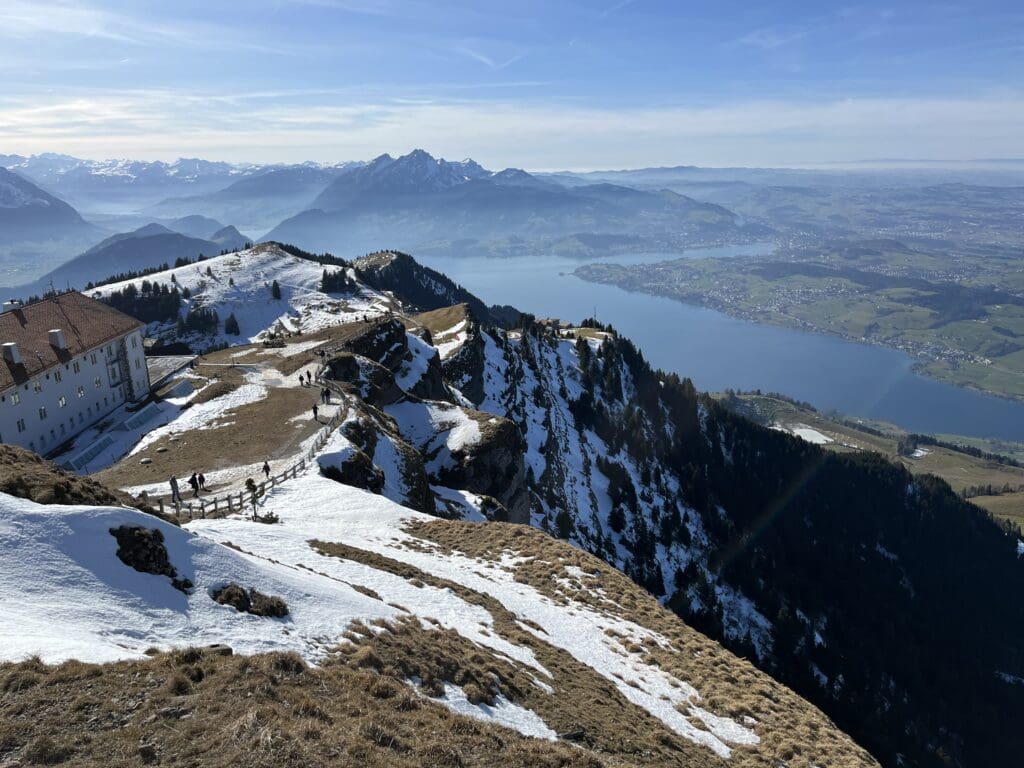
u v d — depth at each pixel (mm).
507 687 21656
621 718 23078
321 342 106000
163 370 92250
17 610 16031
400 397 86938
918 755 93188
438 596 30547
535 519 105625
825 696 102938
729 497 167000
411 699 16703
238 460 53656
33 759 10820
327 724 13750
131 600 18438
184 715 12820
